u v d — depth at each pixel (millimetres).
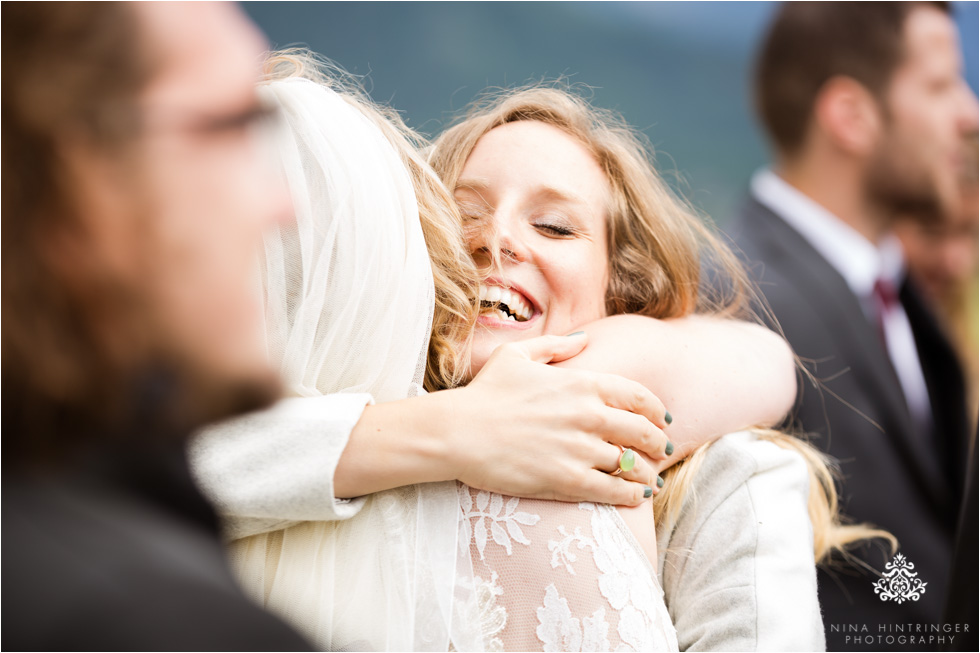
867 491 3158
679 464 1653
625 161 1896
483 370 1399
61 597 462
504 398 1338
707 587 1567
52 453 513
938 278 3592
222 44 550
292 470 1227
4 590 471
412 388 1466
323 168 1362
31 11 500
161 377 533
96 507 505
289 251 1320
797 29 3752
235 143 551
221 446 1242
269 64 1740
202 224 529
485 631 1265
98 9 508
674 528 1637
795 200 3654
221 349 543
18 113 493
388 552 1281
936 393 3475
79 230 500
